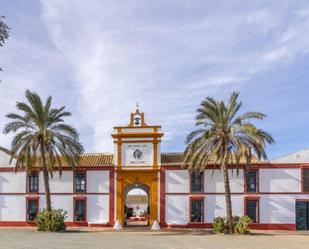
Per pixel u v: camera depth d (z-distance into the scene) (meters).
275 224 42.88
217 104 38.69
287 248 27.44
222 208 43.50
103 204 44.78
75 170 45.22
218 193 43.69
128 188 50.00
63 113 40.62
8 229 42.09
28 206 45.56
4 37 12.03
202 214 43.56
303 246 28.59
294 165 43.44
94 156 47.59
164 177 44.50
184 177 44.25
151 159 44.91
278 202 43.19
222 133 38.41
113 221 44.41
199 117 39.19
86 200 44.91
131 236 34.97
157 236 35.31
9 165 46.19
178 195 44.09
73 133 40.59
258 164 43.69
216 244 29.48
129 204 73.81
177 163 44.59
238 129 37.81
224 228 38.28
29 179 45.88
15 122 39.75
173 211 43.97
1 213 45.62
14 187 45.84
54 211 40.34
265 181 43.53
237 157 37.53
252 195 43.34
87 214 44.75
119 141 45.44
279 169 43.56
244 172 43.69
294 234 38.28
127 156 45.19
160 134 44.94
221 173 43.94
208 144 38.88
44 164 40.19
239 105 38.56
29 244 28.02
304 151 43.66
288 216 42.91
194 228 43.22
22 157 39.81
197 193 43.91
